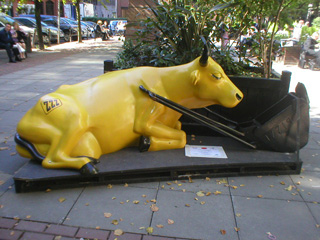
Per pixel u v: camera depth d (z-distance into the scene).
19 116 5.07
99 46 18.30
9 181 3.04
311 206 2.73
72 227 2.39
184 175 3.12
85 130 2.88
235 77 3.92
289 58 11.35
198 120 3.24
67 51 15.33
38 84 7.53
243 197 2.84
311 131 4.76
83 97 2.96
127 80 3.15
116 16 48.44
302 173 3.34
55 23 21.83
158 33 5.08
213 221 2.50
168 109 3.31
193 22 4.39
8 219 2.47
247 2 4.32
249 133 3.40
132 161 3.08
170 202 2.74
